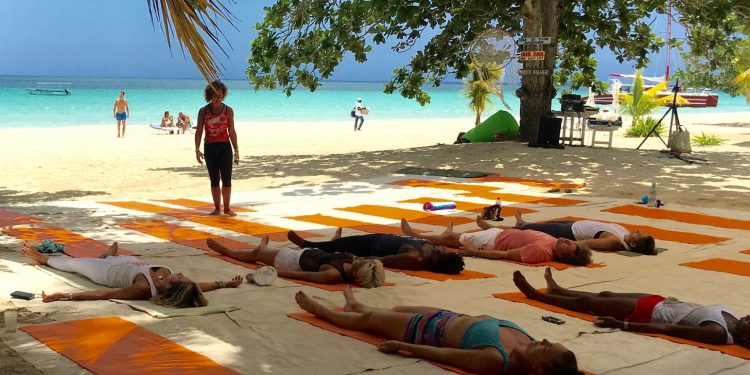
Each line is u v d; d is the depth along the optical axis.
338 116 50.06
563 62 25.80
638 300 5.79
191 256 8.03
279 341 5.19
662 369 4.82
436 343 4.90
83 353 4.77
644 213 11.09
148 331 5.28
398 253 7.50
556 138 19.66
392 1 19.62
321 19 20.84
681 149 18.55
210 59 4.70
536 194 13.11
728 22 22.34
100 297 6.11
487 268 7.72
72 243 8.55
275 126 36.22
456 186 14.02
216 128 10.59
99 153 21.31
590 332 5.57
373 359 4.86
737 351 5.18
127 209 11.35
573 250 7.83
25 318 5.55
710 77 39.03
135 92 96.19
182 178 16.14
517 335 4.71
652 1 22.44
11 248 8.21
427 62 22.56
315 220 10.46
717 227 10.11
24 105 56.88
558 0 20.83
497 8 21.12
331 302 6.23
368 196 12.91
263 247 7.65
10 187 14.64
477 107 27.50
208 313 5.80
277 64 21.34
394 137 29.06
